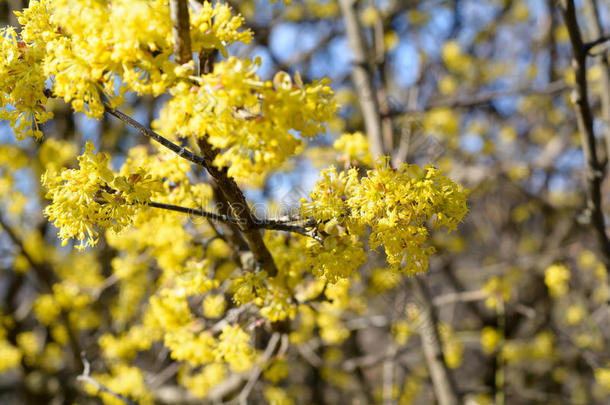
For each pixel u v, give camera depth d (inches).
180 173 69.7
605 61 105.4
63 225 49.1
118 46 38.9
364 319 141.2
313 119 40.4
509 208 242.7
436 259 186.4
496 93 140.9
